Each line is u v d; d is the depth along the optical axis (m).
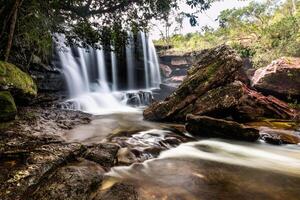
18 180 3.99
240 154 6.93
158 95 18.88
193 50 28.06
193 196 4.27
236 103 9.82
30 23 9.38
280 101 13.77
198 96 10.22
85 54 17.27
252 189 4.68
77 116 10.23
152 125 9.60
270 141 7.94
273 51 19.03
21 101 9.26
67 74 15.01
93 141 6.84
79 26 9.95
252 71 19.58
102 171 4.94
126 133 8.04
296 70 13.69
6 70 8.34
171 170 5.40
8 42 8.66
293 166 6.19
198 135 8.43
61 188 3.84
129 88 21.41
